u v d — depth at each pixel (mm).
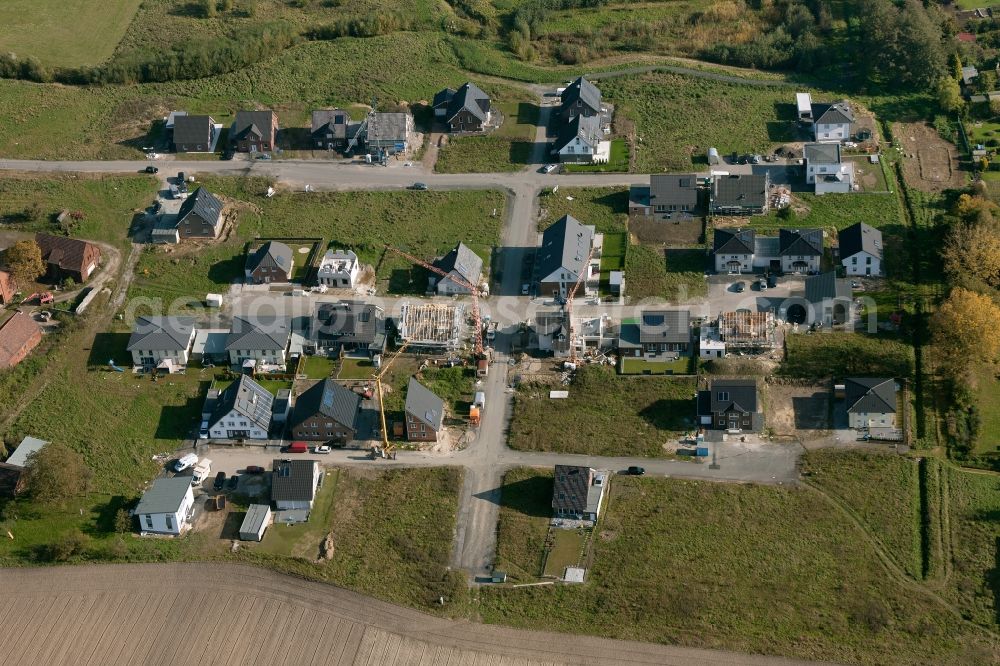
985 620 136250
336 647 135500
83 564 144625
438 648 135500
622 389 166625
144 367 171250
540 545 146500
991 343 159250
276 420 163250
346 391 163750
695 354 171250
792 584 140750
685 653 134375
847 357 168750
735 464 155500
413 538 147875
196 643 135625
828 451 156500
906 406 161625
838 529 146875
